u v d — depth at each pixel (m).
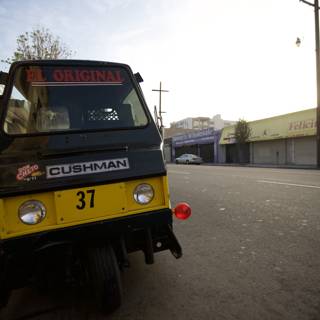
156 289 3.54
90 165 2.81
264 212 6.80
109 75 3.45
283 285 3.46
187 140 47.66
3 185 2.54
